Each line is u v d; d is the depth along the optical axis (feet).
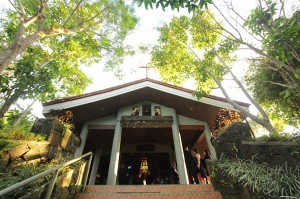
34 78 19.95
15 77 18.90
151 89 26.73
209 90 23.35
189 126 26.81
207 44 29.94
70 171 12.49
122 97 26.30
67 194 11.73
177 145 23.34
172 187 14.34
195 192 13.42
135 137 33.58
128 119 25.55
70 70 34.60
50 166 11.35
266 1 10.81
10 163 9.38
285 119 30.94
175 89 24.93
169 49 31.73
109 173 20.88
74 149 17.43
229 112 19.30
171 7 9.55
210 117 26.50
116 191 14.33
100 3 28.73
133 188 14.44
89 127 26.05
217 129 18.80
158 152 34.60
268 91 26.50
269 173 9.98
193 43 31.45
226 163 11.75
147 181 30.37
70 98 22.50
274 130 16.78
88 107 24.54
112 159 22.04
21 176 8.97
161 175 31.81
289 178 9.16
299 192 8.24
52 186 8.74
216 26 27.91
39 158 11.64
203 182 22.47
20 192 8.02
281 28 9.53
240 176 10.49
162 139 34.50
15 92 18.52
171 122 25.67
